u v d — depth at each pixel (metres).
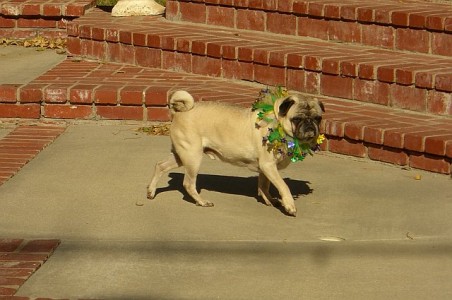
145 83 11.73
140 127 11.11
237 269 6.99
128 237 7.65
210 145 8.41
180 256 7.24
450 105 10.23
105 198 8.63
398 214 8.20
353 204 8.47
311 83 11.25
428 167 9.36
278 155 8.12
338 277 6.84
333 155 10.00
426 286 6.68
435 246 7.46
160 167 8.59
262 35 12.70
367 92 10.82
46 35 14.73
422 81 10.38
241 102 10.77
